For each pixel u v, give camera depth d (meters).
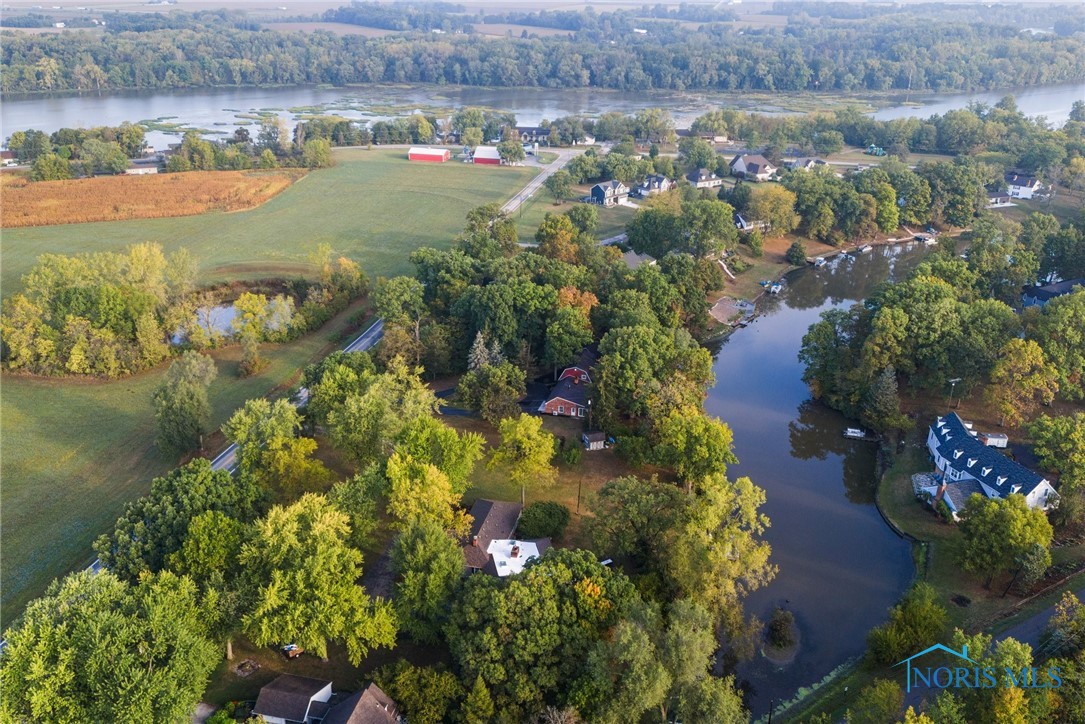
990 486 101.38
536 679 69.31
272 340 150.38
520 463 100.62
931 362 125.12
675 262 161.88
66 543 97.12
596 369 121.62
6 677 62.38
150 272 151.75
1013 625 83.00
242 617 73.56
